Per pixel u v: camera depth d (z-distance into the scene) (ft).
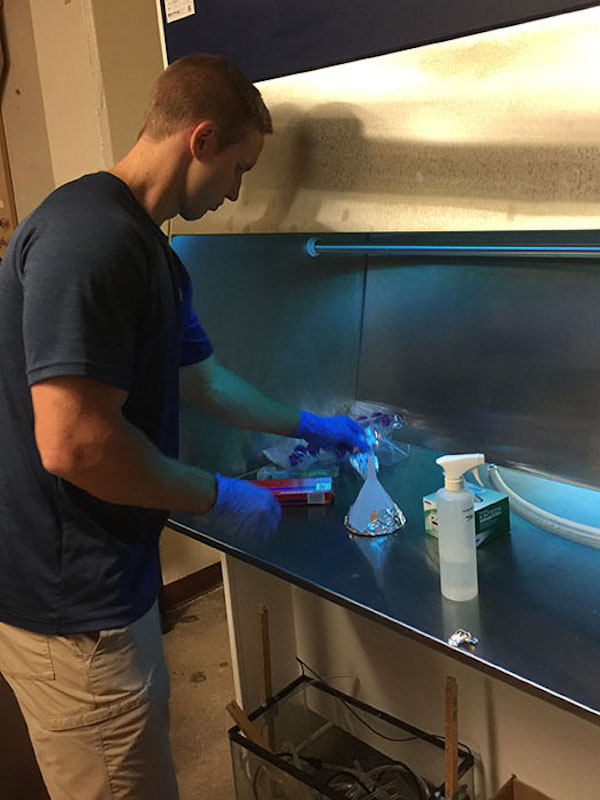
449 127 3.73
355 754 6.32
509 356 5.26
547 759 5.15
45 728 4.39
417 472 5.57
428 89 3.76
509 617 3.72
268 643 6.07
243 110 3.98
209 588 9.55
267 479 5.51
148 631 4.43
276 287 5.77
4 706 5.42
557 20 3.24
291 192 4.55
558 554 4.33
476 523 4.35
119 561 4.11
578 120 3.28
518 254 4.78
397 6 3.76
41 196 8.10
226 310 5.60
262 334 5.79
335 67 4.12
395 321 5.98
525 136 3.46
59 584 4.06
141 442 3.70
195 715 7.31
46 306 3.36
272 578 6.23
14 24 7.64
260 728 6.10
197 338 5.02
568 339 4.91
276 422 5.39
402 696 6.01
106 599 4.11
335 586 4.11
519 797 5.30
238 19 4.53
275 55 4.40
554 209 3.44
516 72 3.43
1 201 8.41
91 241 3.43
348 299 6.16
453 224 3.83
